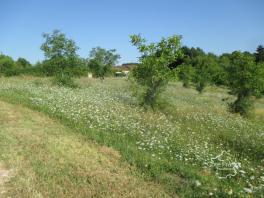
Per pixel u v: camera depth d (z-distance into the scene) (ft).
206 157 36.60
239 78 79.56
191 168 32.96
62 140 38.73
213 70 144.87
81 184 26.86
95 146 37.52
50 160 31.63
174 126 51.90
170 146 39.86
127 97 81.46
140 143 39.88
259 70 78.54
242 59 80.43
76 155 33.60
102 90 94.12
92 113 53.72
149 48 68.08
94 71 149.79
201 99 106.01
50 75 111.86
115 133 43.98
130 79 72.84
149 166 31.86
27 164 30.48
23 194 24.57
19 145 35.99
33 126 44.62
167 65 69.21
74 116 50.65
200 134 49.70
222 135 50.52
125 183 27.48
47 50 101.81
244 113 80.23
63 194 24.99
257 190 27.76
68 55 102.17
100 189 26.16
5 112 52.19
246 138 49.60
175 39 66.95
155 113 62.03
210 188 27.40
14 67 166.81
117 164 32.12
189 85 159.43
